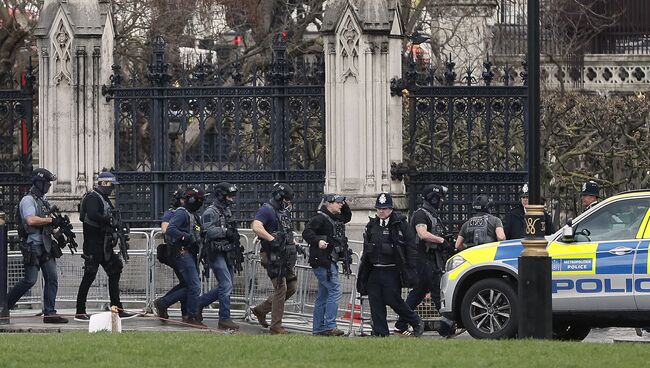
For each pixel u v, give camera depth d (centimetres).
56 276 8262
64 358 5869
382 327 7638
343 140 9025
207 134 10462
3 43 12650
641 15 18362
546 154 11894
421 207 8206
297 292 8569
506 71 9050
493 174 8988
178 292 8312
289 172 9156
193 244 8212
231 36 15025
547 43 16900
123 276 9006
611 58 17362
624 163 12369
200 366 5647
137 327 8144
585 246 7244
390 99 9031
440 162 9119
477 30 14688
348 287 8456
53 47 9338
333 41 9044
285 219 7956
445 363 5722
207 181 9250
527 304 6712
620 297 7150
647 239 7150
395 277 7600
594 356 5934
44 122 9362
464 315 7500
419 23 13625
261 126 9581
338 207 7806
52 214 8244
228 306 8112
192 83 9344
